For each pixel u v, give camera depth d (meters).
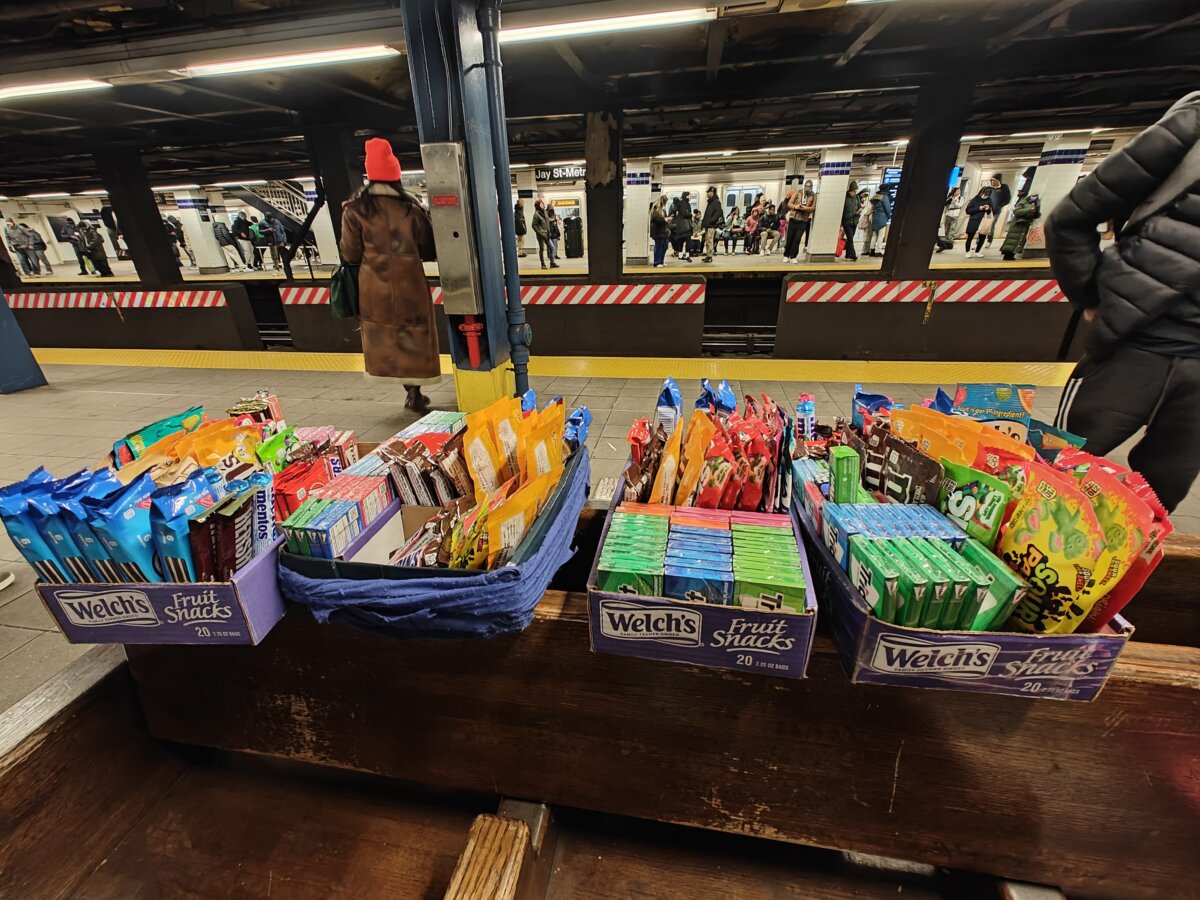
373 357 3.59
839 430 1.36
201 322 6.48
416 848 1.15
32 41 3.05
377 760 1.18
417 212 3.24
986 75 4.01
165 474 1.04
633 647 0.88
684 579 0.81
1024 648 0.73
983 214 12.77
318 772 1.33
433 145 2.45
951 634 0.73
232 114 4.96
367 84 4.25
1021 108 4.79
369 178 3.17
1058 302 4.68
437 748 1.13
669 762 1.03
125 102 4.32
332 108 4.82
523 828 0.95
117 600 0.91
